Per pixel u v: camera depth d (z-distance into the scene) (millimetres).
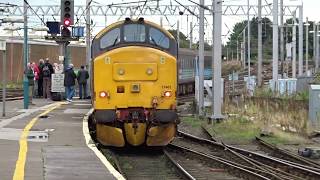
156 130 32656
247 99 67062
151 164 30828
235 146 39969
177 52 34688
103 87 32656
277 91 62250
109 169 21844
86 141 29188
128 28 34406
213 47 55656
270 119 53094
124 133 33062
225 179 26219
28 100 48688
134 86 32562
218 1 55219
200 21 63531
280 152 35406
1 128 33812
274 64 69938
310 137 44000
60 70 59656
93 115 34531
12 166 21578
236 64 191750
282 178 25625
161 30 34594
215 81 55500
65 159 23703
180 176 26766
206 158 32094
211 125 53375
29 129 33594
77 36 60250
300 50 94750
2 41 40469
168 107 32812
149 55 32844
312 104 46031
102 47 34188
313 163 30578
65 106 50562
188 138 44875
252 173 26031
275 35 70125
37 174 20141
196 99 71188
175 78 33094
